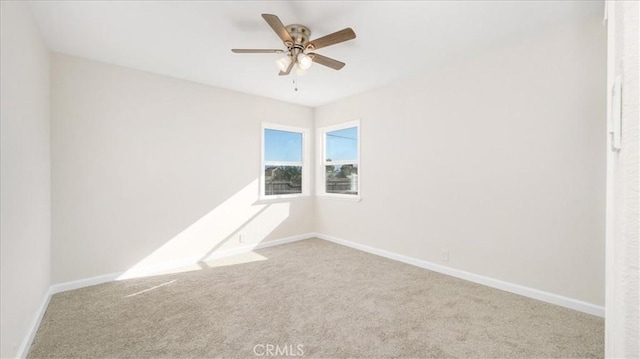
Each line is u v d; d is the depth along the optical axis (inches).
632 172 15.5
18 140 67.9
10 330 62.4
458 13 84.4
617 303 19.4
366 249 159.9
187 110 140.4
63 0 77.4
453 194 120.7
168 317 87.4
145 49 106.8
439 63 121.0
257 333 78.9
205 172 146.6
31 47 81.2
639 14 14.9
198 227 144.1
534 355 69.2
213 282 116.0
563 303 92.2
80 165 111.7
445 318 86.2
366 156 159.3
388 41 101.5
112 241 119.3
